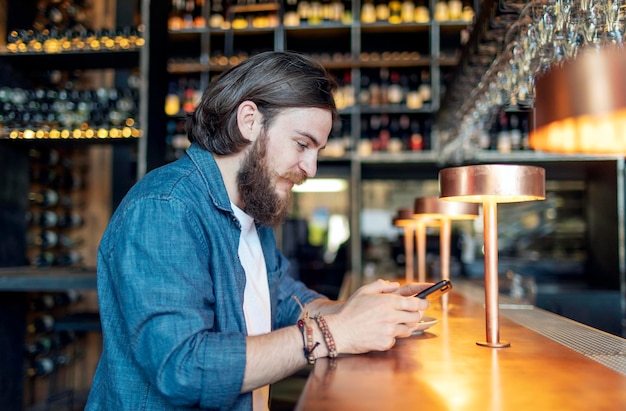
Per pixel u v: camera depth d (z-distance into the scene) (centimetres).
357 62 412
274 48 449
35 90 323
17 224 304
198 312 88
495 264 107
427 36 434
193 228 93
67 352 363
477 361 94
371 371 86
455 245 403
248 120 101
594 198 392
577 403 70
